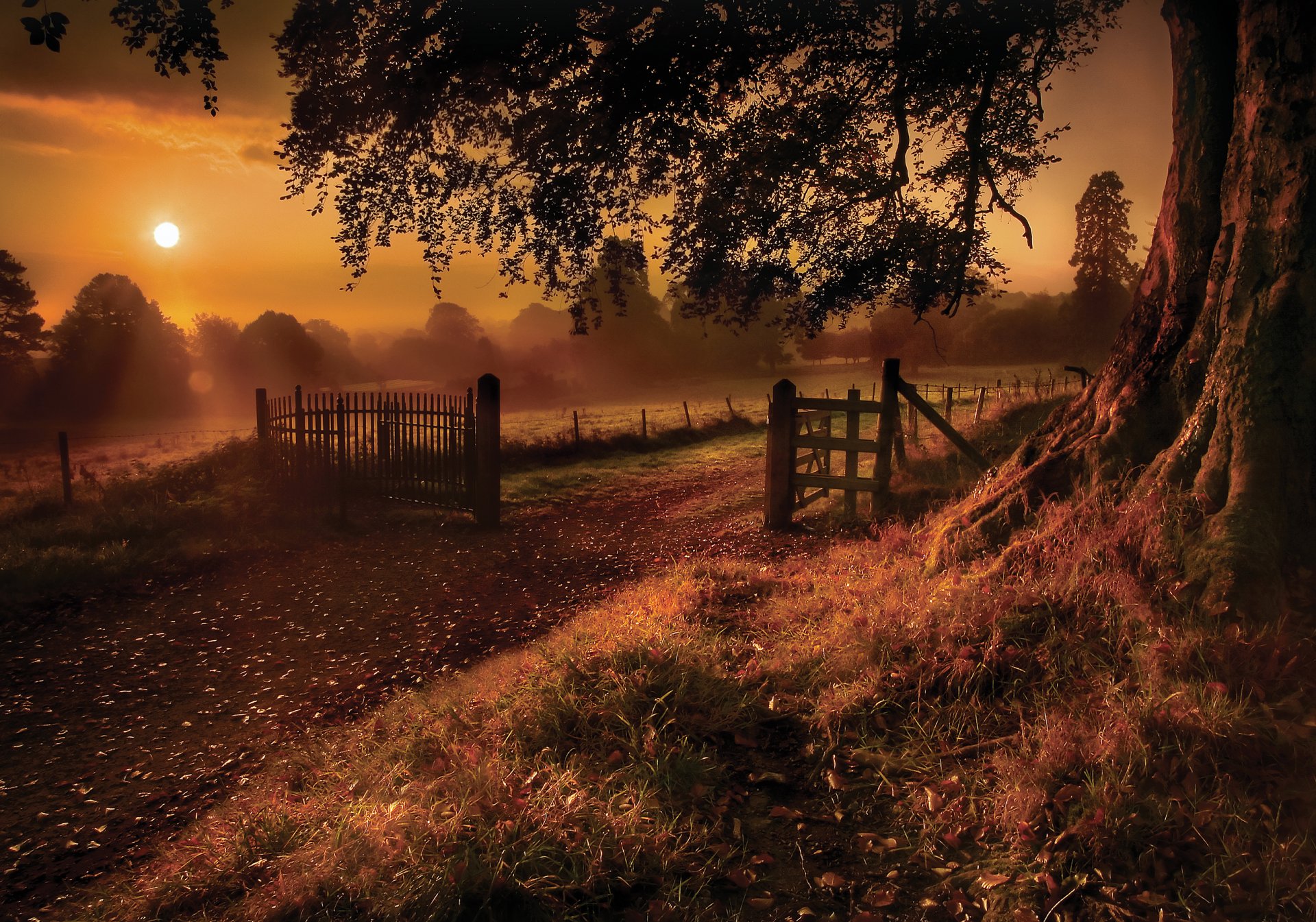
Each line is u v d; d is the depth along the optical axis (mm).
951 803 3275
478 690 4875
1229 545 3932
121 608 8062
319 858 2975
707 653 4980
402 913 2635
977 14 8625
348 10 7672
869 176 9922
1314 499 4066
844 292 10531
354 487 13234
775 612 5770
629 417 39375
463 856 2861
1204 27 5207
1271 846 2686
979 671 4027
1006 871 2852
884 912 2785
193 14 6734
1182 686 3438
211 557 10031
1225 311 4652
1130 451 5059
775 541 9578
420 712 4594
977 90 10375
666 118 8508
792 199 9977
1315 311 4254
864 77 9180
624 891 2900
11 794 4438
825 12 8250
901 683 4180
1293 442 4141
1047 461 5520
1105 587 4215
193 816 4129
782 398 10227
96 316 91375
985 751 3596
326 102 8367
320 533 11383
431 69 7938
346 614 7824
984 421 15359
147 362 92438
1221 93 5168
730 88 8672
